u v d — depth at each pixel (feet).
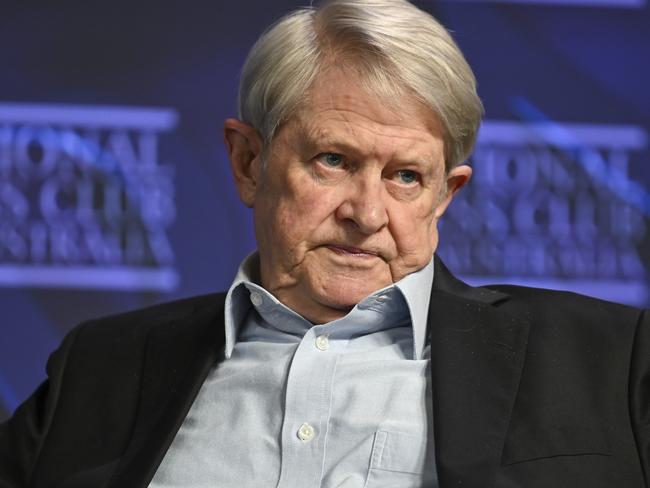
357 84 24.34
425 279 25.77
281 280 25.49
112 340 28.25
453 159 25.71
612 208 48.01
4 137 46.91
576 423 23.30
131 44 47.60
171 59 47.70
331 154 24.70
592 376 24.11
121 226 47.16
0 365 46.37
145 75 47.62
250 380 25.54
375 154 24.36
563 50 48.32
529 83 48.21
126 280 47.01
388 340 25.59
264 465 24.44
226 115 47.75
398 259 25.17
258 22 47.96
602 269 47.75
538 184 47.80
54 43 47.37
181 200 47.47
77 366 27.91
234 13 47.91
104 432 26.37
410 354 25.27
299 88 24.72
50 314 46.70
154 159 47.52
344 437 24.09
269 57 25.26
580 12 48.52
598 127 48.29
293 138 24.91
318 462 24.02
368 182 24.50
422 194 25.13
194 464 24.98
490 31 48.26
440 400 23.59
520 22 48.32
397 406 24.20
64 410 27.12
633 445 23.04
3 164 46.85
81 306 46.83
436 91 24.48
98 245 47.03
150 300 47.11
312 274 25.12
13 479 26.81
